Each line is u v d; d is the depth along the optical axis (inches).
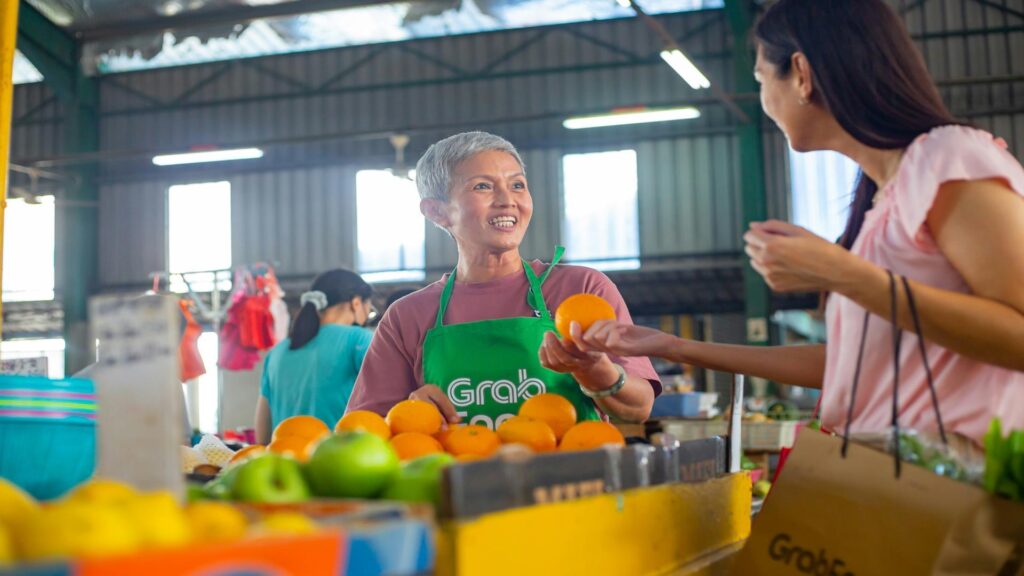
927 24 547.8
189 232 641.6
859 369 56.7
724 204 579.8
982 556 51.6
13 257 660.1
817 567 56.1
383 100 621.9
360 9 590.2
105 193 652.7
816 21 60.6
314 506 39.6
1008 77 491.8
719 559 67.6
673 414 265.4
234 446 142.9
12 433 59.0
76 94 635.5
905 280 53.0
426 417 66.2
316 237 626.2
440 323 87.0
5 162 110.8
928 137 57.3
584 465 51.7
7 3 111.5
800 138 64.4
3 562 27.0
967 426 56.1
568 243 597.6
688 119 584.7
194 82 646.5
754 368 72.2
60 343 709.3
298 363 150.9
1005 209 54.2
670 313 645.9
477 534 41.3
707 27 586.9
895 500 54.1
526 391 81.9
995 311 52.9
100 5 594.6
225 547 28.6
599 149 596.4
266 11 582.9
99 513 30.7
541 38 603.2
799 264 53.6
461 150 88.0
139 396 42.1
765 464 239.5
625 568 54.7
